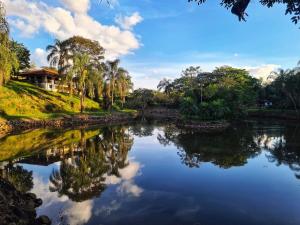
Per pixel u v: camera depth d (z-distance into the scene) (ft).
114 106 266.16
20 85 195.21
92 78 185.47
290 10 22.82
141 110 303.48
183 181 50.96
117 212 36.60
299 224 33.68
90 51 202.69
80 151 80.33
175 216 35.47
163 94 317.01
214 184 49.16
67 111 190.70
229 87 196.13
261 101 293.43
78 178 52.47
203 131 133.80
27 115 152.56
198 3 24.89
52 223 33.24
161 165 63.82
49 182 49.90
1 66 108.47
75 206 38.63
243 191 45.50
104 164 64.54
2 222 27.86
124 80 239.50
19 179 51.55
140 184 49.08
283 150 82.99
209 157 73.00
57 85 227.61
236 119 193.88
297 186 48.11
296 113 215.72
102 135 117.29
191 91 179.93
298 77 214.48
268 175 55.16
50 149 81.61
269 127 152.05
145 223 33.53
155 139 107.86
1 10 98.22
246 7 23.13
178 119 184.44
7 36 103.04
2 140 95.55
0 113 146.30
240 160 69.21
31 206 36.86
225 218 35.09
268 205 39.60
